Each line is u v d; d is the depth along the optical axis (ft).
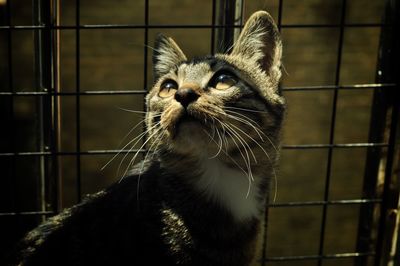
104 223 2.43
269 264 4.86
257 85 2.43
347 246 5.18
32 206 4.80
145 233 2.37
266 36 2.52
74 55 5.27
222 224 2.40
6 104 5.02
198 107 2.28
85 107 5.30
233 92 2.34
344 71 5.39
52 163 2.68
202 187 2.40
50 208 2.72
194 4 5.34
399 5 2.63
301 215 5.19
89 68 5.32
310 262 4.91
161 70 2.59
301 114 5.32
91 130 5.30
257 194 2.47
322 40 5.31
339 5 5.29
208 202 2.40
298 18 5.27
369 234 2.81
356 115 5.38
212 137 2.31
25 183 4.89
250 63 2.50
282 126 2.49
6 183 3.88
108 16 5.31
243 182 2.41
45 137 2.65
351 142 5.40
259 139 2.39
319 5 5.26
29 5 5.08
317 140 5.35
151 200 2.41
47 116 2.64
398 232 2.75
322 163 5.30
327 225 5.20
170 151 2.40
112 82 5.38
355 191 5.34
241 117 2.34
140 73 5.41
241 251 2.44
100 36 5.30
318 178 5.28
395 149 2.72
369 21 5.35
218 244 2.40
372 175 2.78
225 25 2.60
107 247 2.40
